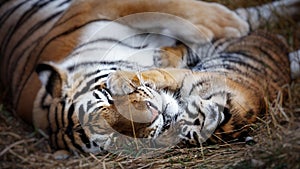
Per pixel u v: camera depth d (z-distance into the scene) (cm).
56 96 685
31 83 744
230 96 676
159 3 743
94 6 735
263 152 595
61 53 712
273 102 716
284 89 752
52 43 732
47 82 689
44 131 730
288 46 840
